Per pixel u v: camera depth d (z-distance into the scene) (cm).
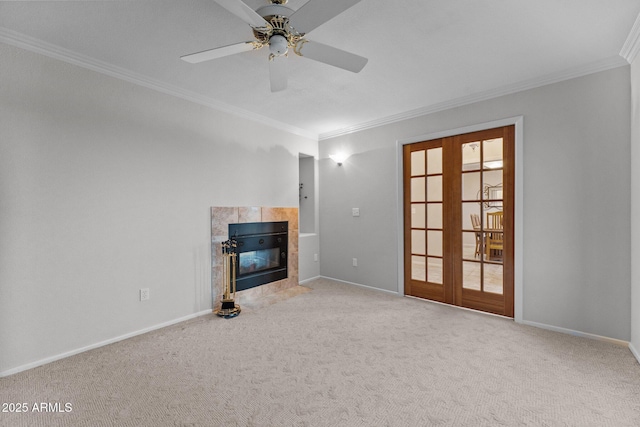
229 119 344
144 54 230
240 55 230
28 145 210
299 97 317
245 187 363
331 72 259
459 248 334
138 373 204
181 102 299
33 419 159
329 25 192
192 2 170
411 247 375
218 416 162
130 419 159
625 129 234
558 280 266
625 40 211
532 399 174
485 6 174
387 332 270
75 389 186
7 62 201
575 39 209
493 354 227
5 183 201
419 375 200
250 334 268
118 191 255
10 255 203
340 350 236
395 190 381
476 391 183
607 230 243
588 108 249
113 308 252
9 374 201
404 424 155
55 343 221
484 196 315
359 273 423
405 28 195
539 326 277
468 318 302
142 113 270
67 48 221
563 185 262
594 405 168
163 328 282
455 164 333
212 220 327
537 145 274
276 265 408
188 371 207
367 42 212
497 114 298
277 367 212
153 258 278
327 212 462
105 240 247
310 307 339
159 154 283
